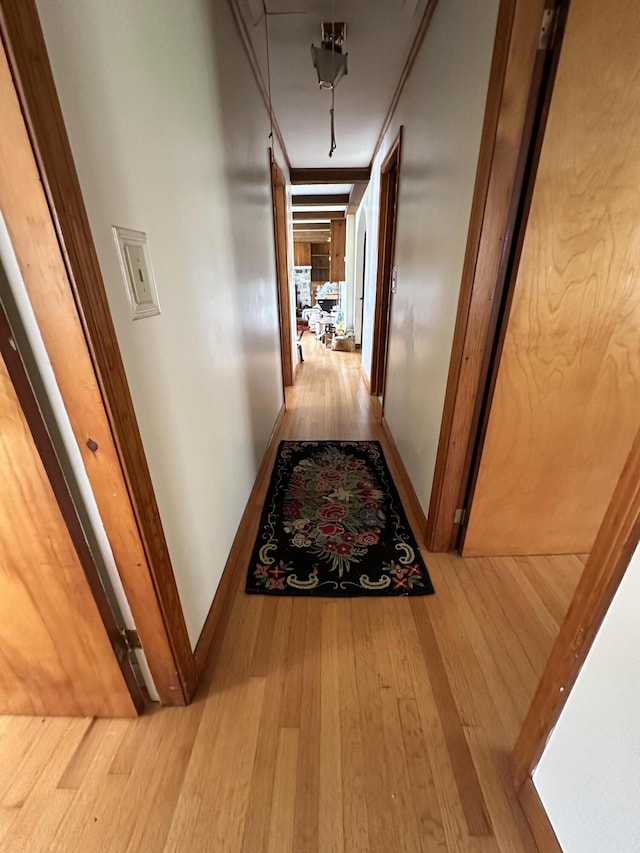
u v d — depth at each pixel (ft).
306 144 11.04
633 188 3.63
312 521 6.35
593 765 2.23
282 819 2.96
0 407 2.32
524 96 3.37
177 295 3.49
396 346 8.59
